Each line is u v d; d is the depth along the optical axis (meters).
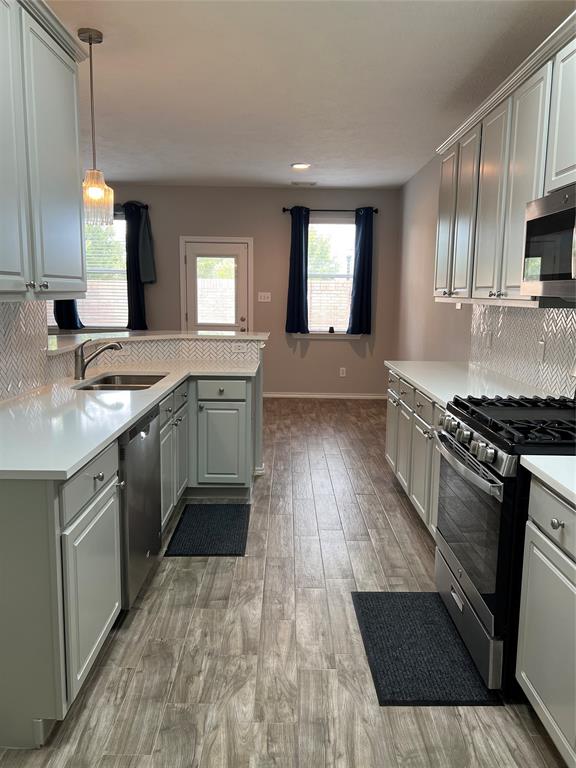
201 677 2.06
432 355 5.59
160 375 3.56
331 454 4.98
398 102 3.95
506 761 1.72
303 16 2.74
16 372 2.69
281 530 3.38
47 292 2.22
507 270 2.75
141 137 4.90
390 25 2.82
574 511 1.53
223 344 4.13
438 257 3.97
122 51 3.15
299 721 1.86
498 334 3.68
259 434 4.35
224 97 3.89
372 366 7.55
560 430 1.99
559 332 2.84
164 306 7.39
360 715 1.90
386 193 7.21
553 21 2.77
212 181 6.83
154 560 2.75
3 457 1.72
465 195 3.37
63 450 1.79
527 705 1.96
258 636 2.32
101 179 3.52
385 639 2.32
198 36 2.96
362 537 3.29
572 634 1.54
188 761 1.69
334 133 4.72
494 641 1.95
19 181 1.98
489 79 3.51
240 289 7.39
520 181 2.60
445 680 2.08
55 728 1.81
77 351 3.21
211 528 3.39
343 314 7.50
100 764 1.68
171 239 7.27
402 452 3.79
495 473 1.94
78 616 1.79
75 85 2.47
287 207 7.24
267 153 5.41
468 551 2.24
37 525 1.64
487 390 3.05
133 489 2.35
